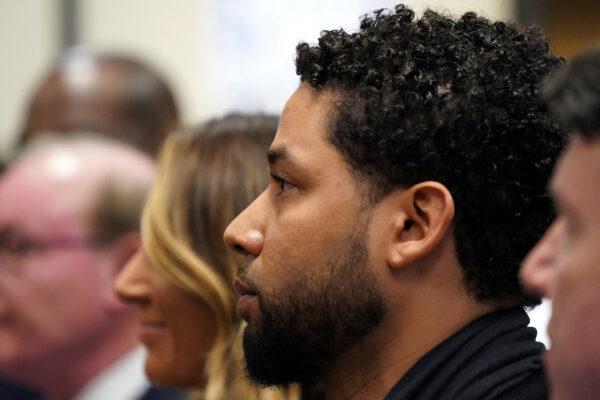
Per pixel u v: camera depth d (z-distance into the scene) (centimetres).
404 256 264
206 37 722
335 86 272
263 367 278
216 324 368
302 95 277
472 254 266
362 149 266
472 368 262
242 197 370
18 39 775
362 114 266
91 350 484
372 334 269
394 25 279
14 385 488
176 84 729
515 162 266
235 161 374
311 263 268
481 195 265
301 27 696
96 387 487
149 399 477
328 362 274
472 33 279
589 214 181
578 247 182
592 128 180
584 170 182
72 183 488
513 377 260
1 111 781
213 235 369
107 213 486
